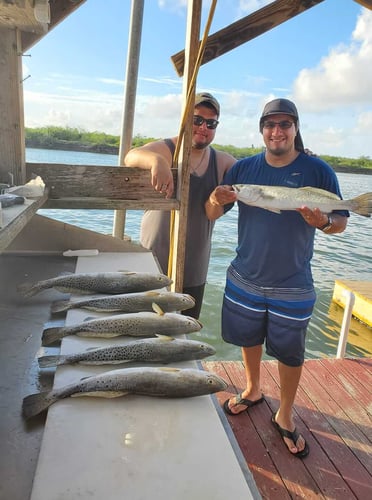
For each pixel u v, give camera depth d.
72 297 2.01
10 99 2.14
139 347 1.52
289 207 2.23
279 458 2.50
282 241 2.33
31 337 1.66
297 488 2.29
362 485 2.33
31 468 1.02
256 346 2.71
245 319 2.54
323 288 8.95
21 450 1.08
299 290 2.37
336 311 7.27
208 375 1.38
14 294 2.06
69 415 1.20
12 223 1.24
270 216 2.35
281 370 2.54
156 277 2.12
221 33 2.68
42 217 2.63
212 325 6.65
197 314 3.23
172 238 2.65
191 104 2.29
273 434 2.70
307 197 2.23
